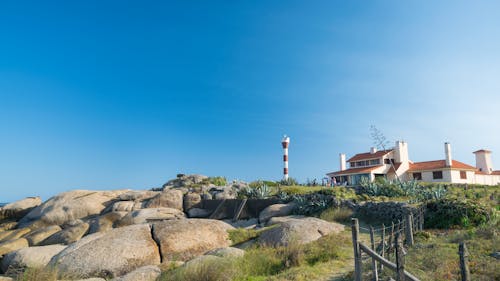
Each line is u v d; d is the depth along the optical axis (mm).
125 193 37125
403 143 52312
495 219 15992
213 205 33312
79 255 14469
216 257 12008
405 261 10406
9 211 35969
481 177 50656
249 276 11008
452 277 8734
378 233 17594
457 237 13094
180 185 42656
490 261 9453
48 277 12289
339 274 10641
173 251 16250
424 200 21656
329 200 26281
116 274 14047
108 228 26609
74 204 33719
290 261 12195
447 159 46656
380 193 28516
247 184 41688
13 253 16219
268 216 27781
